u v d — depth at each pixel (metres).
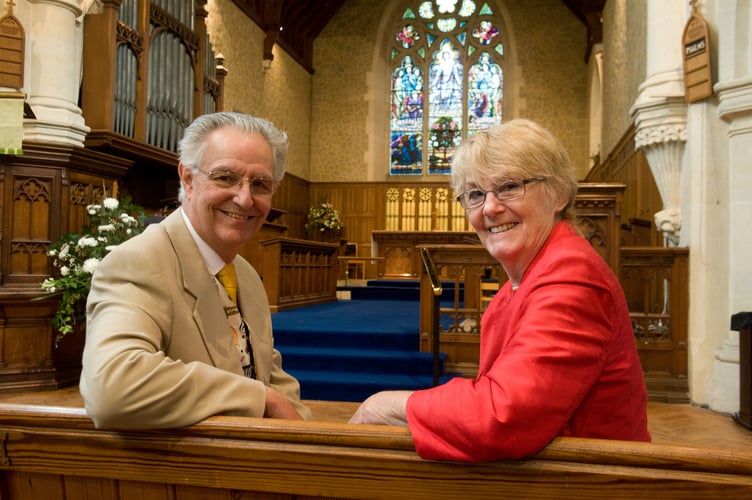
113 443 1.04
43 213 4.43
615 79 9.97
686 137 4.62
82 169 4.71
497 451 0.89
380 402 1.14
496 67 15.57
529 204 1.16
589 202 4.38
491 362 1.20
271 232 8.70
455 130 15.73
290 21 14.40
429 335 4.92
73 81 5.45
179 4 7.83
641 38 7.52
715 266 4.34
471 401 0.91
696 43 4.34
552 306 0.97
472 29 15.68
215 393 1.07
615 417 1.02
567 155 1.22
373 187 15.42
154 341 1.13
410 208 15.37
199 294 1.29
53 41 5.22
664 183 4.93
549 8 14.88
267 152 1.36
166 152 7.29
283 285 7.05
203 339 1.28
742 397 3.74
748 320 3.65
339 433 0.97
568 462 0.91
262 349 1.52
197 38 8.34
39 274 4.41
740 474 0.86
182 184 1.41
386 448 0.96
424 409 0.95
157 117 7.33
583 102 14.61
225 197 1.32
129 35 6.65
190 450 1.01
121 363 1.02
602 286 1.01
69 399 4.10
